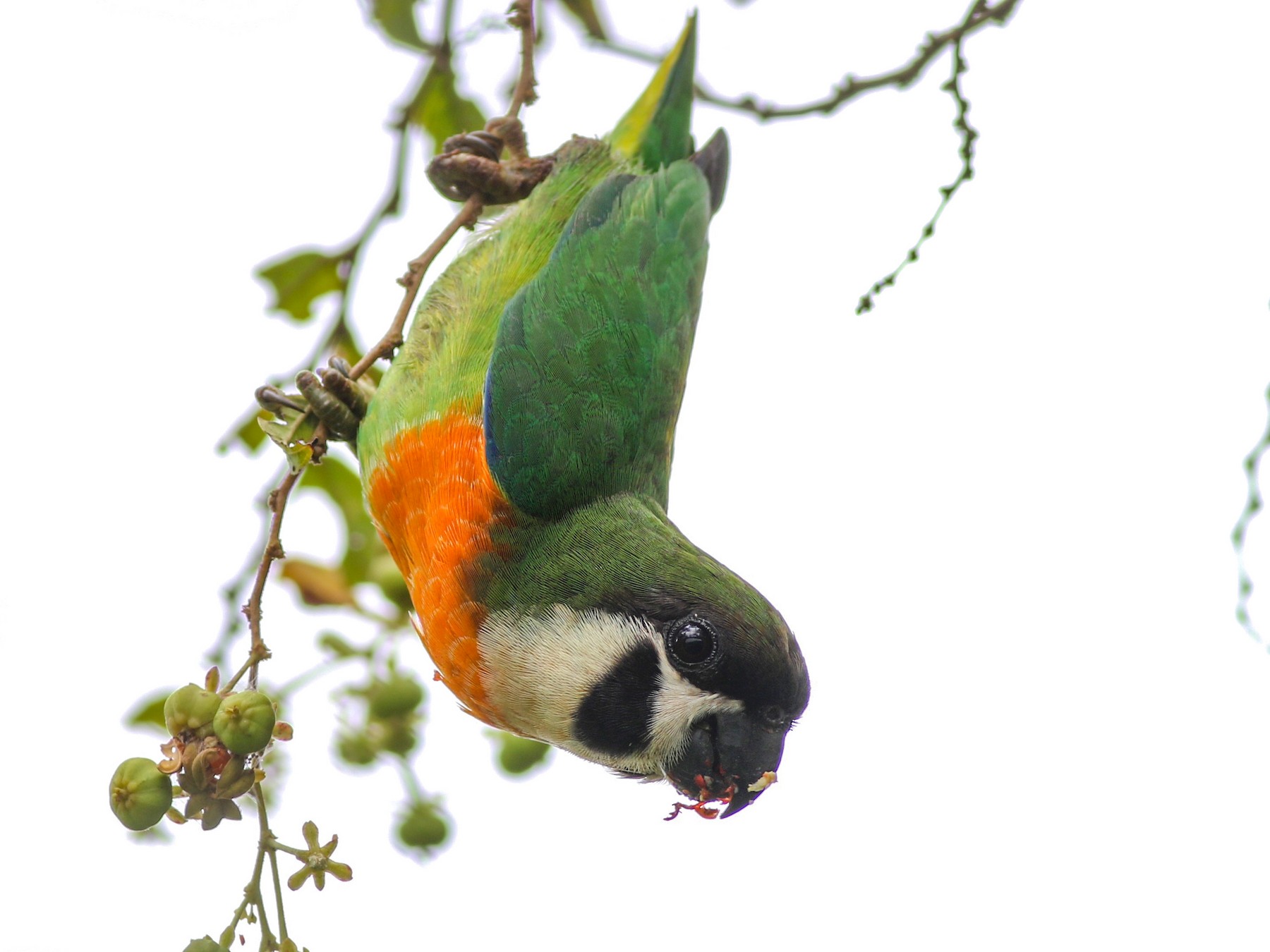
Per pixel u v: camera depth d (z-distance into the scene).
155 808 6.45
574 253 9.27
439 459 8.57
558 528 8.30
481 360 8.88
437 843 9.00
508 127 9.56
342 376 8.72
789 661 7.90
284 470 9.25
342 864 6.58
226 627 8.81
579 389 8.62
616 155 10.34
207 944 6.48
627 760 8.09
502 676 8.25
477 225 9.59
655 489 8.90
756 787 7.82
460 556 8.31
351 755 8.98
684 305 9.55
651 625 7.92
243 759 6.52
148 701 8.60
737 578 8.12
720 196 10.71
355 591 9.53
